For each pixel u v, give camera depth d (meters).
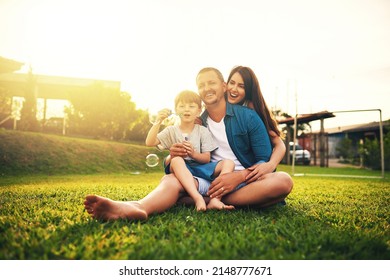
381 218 2.14
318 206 2.62
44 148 9.70
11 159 8.68
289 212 2.19
